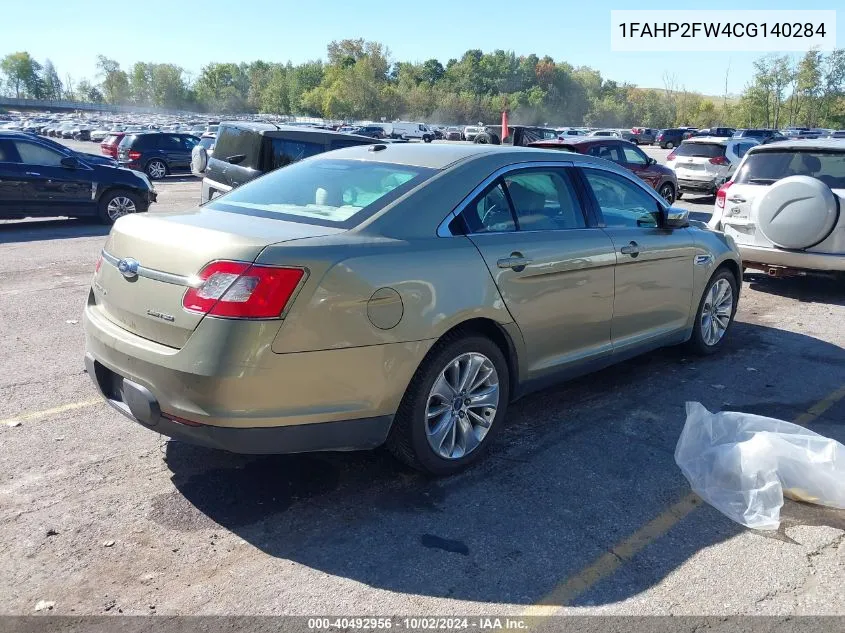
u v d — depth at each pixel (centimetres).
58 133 6081
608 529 340
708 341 598
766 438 379
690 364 584
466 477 388
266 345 308
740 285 627
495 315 386
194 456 404
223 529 334
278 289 309
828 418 475
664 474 394
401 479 384
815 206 761
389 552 319
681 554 321
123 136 2703
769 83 7725
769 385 537
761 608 285
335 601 286
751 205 832
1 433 426
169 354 317
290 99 13700
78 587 290
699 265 560
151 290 330
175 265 323
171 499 358
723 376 555
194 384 310
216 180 1075
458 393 382
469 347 379
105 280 366
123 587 291
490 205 404
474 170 403
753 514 351
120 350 338
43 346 592
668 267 522
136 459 398
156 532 330
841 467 368
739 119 8150
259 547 321
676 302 542
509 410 481
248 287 307
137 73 16162
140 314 335
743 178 861
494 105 13350
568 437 439
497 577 302
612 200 492
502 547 324
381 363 339
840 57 7262
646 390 522
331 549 320
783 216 780
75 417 452
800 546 329
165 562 308
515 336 405
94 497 358
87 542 320
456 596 290
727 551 324
